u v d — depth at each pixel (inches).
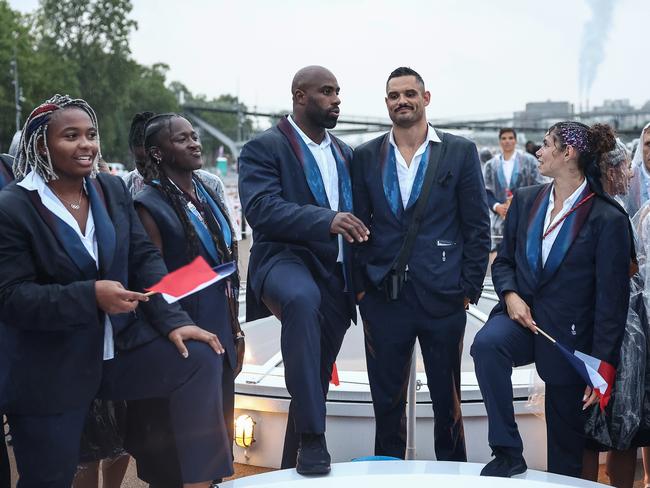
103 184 115.7
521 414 171.8
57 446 107.8
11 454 184.1
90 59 2758.4
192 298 126.4
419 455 173.6
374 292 147.9
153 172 131.0
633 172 165.8
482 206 147.2
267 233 137.1
